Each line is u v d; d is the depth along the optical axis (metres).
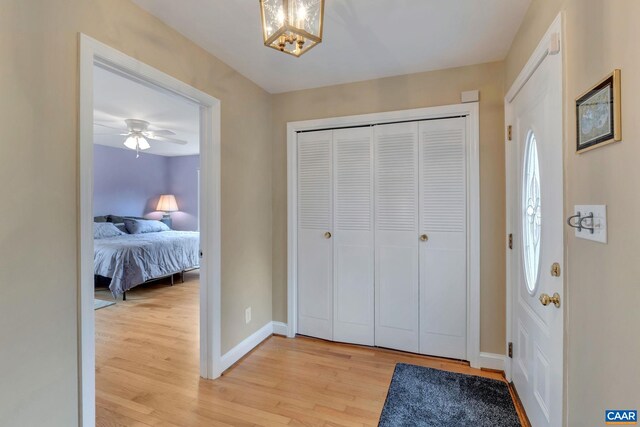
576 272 1.13
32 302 1.20
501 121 2.22
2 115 1.11
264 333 2.78
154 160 6.66
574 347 1.15
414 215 2.49
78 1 1.34
